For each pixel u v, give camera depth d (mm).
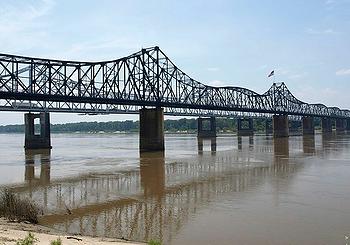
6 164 72312
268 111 167000
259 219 28516
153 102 99438
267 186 42438
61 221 28594
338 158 72000
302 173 52281
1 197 31656
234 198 36344
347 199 34969
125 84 98812
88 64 87375
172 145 124438
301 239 23766
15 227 23375
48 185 46531
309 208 31734
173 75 112812
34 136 123250
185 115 139500
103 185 45844
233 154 85500
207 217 29422
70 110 100750
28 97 74188
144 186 44594
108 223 28094
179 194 39188
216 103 145000
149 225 27484
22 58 73312
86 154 95312
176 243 23406
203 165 64750
